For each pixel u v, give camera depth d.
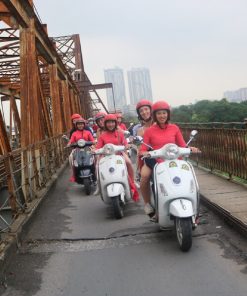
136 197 7.11
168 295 3.77
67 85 20.58
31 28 9.69
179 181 4.82
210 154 9.39
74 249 5.33
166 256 4.76
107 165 6.72
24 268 4.75
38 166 8.86
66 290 4.08
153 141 5.44
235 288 3.80
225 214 5.78
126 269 4.48
